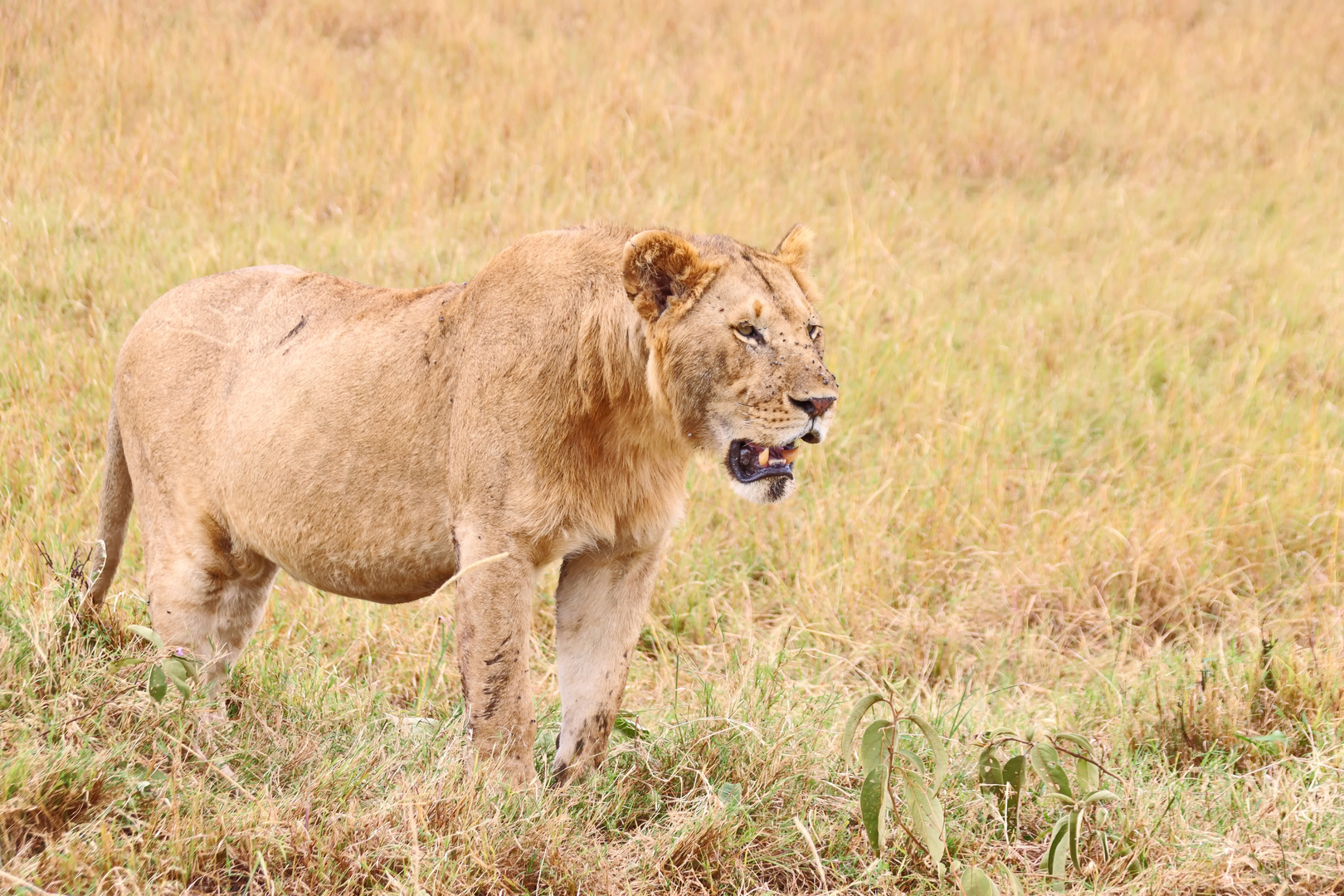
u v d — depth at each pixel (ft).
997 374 46.80
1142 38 86.43
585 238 23.26
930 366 45.52
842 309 48.26
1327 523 38.93
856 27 85.61
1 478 33.94
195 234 49.70
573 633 24.62
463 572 21.74
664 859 21.53
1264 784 25.22
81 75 61.62
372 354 24.00
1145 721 28.53
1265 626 33.94
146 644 24.31
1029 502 39.32
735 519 37.78
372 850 19.98
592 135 63.41
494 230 53.47
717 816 22.24
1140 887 21.68
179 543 25.86
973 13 90.94
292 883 19.35
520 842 20.70
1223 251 59.93
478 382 22.53
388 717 25.23
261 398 24.80
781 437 21.63
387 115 64.23
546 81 69.41
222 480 25.26
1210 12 96.53
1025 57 82.69
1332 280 57.11
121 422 27.07
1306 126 76.74
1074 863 21.39
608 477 22.94
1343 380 48.93
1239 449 42.37
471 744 22.61
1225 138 74.90
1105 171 71.10
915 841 21.93
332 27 76.89
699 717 26.25
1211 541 37.83
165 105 60.18
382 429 23.67
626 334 22.20
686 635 33.86
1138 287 54.85
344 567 24.54
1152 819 23.67
